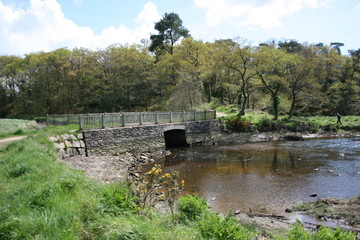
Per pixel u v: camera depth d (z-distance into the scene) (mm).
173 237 4277
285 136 28797
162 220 5738
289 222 8227
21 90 52188
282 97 41375
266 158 19078
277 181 13172
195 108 36406
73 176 7609
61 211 4477
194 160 19047
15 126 21297
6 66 50969
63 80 48281
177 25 53969
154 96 50688
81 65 47938
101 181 9539
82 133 16641
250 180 13492
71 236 3830
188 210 6629
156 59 58344
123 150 19188
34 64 47688
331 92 47094
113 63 46750
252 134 29938
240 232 4832
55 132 15188
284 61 36250
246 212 9328
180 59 44875
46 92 48469
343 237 4824
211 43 50031
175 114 25172
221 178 14008
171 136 27328
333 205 9312
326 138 29094
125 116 19969
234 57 34688
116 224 4328
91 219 4578
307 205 9516
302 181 13000
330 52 50812
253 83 39906
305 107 45438
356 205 9086
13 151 10477
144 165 17438
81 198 5379
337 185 12172
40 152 10234
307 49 49500
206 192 11688
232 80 40438
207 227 4906
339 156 18938
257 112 42969
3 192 5652
